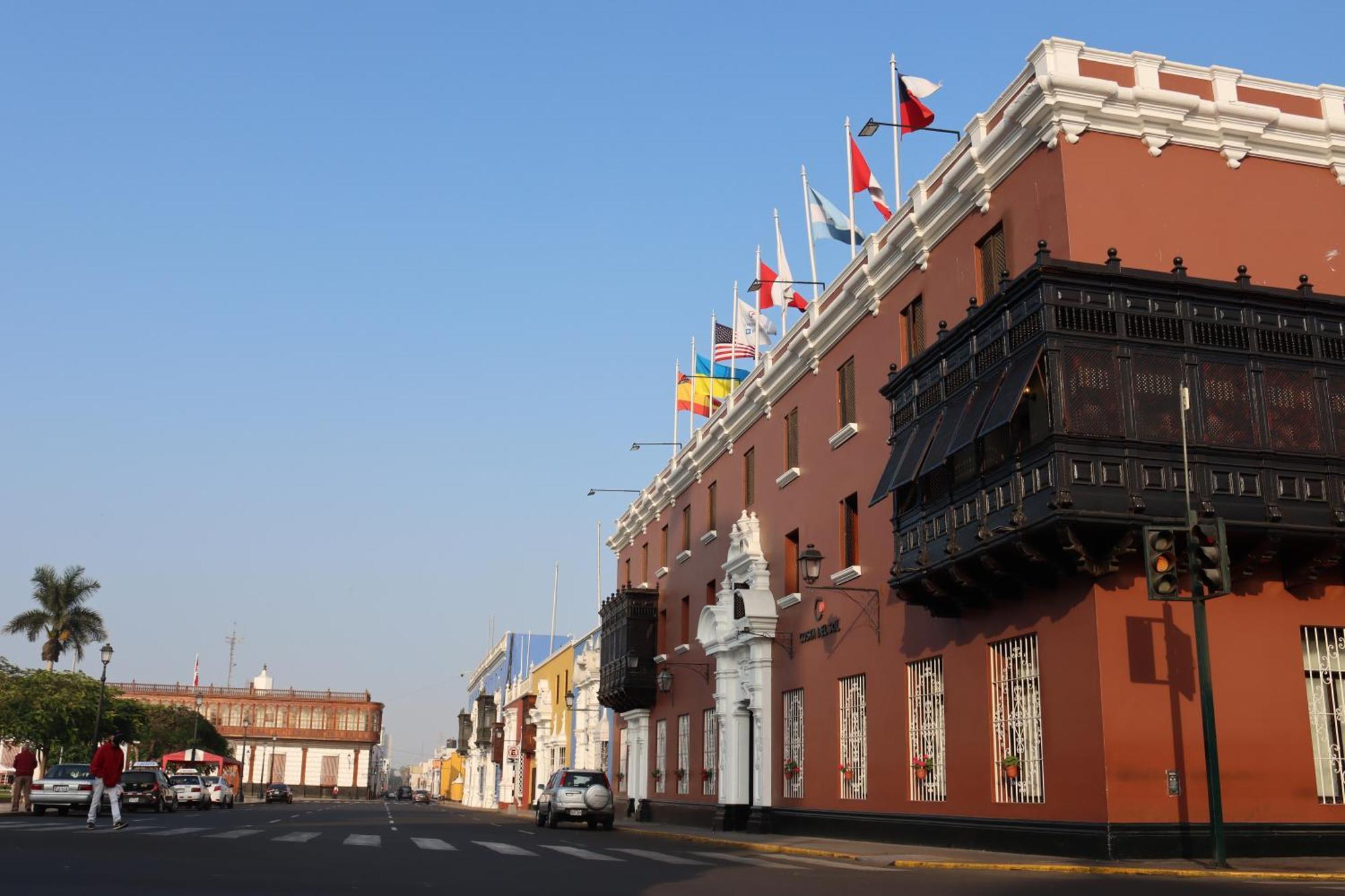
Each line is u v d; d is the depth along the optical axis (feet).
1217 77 61.62
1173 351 53.98
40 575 250.37
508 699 275.80
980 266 65.31
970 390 59.98
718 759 103.19
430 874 43.80
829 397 86.22
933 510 62.39
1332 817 53.47
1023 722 58.54
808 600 87.20
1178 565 51.19
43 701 208.13
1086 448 51.85
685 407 127.44
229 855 51.60
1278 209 60.95
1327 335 56.34
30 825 79.25
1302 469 54.24
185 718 323.78
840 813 78.38
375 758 463.42
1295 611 55.72
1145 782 51.55
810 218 91.04
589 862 53.16
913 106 77.25
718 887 40.29
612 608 139.03
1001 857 54.85
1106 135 58.80
